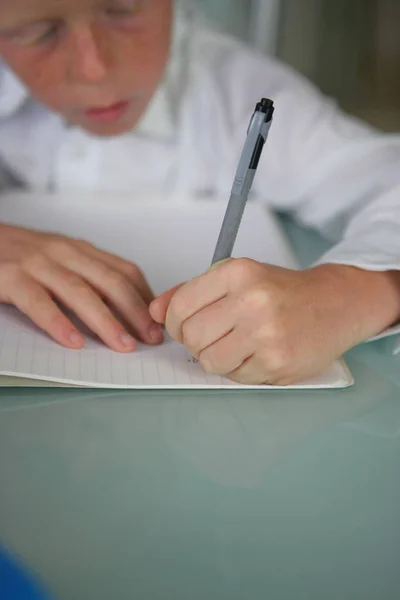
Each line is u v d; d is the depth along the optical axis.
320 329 0.43
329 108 0.74
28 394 0.42
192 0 0.81
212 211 0.68
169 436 0.39
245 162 0.42
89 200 0.69
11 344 0.44
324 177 0.68
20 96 0.71
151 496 0.35
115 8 0.52
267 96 0.73
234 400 0.43
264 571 0.31
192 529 0.33
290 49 1.48
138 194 0.74
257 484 0.36
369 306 0.47
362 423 0.41
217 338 0.42
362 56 1.56
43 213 0.66
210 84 0.75
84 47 0.53
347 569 0.31
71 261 0.48
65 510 0.34
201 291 0.42
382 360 0.48
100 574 0.30
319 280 0.46
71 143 0.73
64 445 0.38
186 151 0.75
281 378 0.43
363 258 0.49
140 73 0.57
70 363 0.43
